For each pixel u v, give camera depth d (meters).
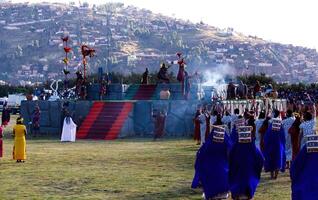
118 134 40.09
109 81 51.88
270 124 19.36
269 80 79.56
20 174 20.05
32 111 44.44
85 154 27.23
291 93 64.94
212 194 14.89
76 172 20.56
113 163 23.39
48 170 21.12
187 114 40.81
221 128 15.13
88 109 42.34
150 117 41.50
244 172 14.64
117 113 41.34
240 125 15.65
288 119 21.27
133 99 47.94
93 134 40.56
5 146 33.28
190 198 15.51
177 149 30.12
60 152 28.41
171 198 15.51
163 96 43.59
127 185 17.62
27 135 42.84
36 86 103.44
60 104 43.53
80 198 15.43
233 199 14.72
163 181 18.47
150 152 28.31
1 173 20.31
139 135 41.59
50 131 43.78
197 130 34.78
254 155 14.74
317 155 12.39
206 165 15.05
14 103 83.94
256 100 45.00
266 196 15.96
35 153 27.80
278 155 19.14
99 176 19.56
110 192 16.42
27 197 15.55
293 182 12.61
